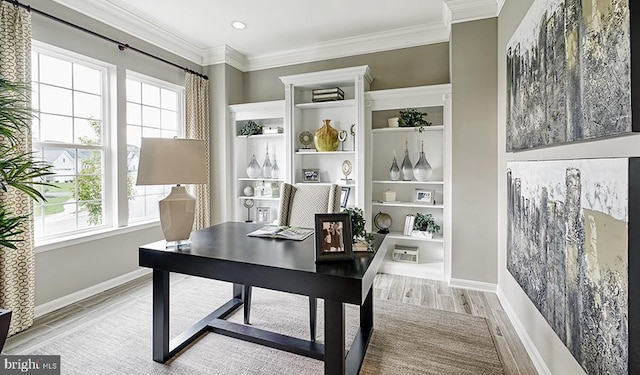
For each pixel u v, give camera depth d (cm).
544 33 172
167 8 320
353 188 392
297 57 429
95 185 317
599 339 121
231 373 185
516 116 225
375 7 319
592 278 125
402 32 369
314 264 158
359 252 177
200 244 196
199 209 413
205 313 263
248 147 462
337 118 414
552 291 163
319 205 257
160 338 192
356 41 390
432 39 364
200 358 199
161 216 192
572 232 141
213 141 436
